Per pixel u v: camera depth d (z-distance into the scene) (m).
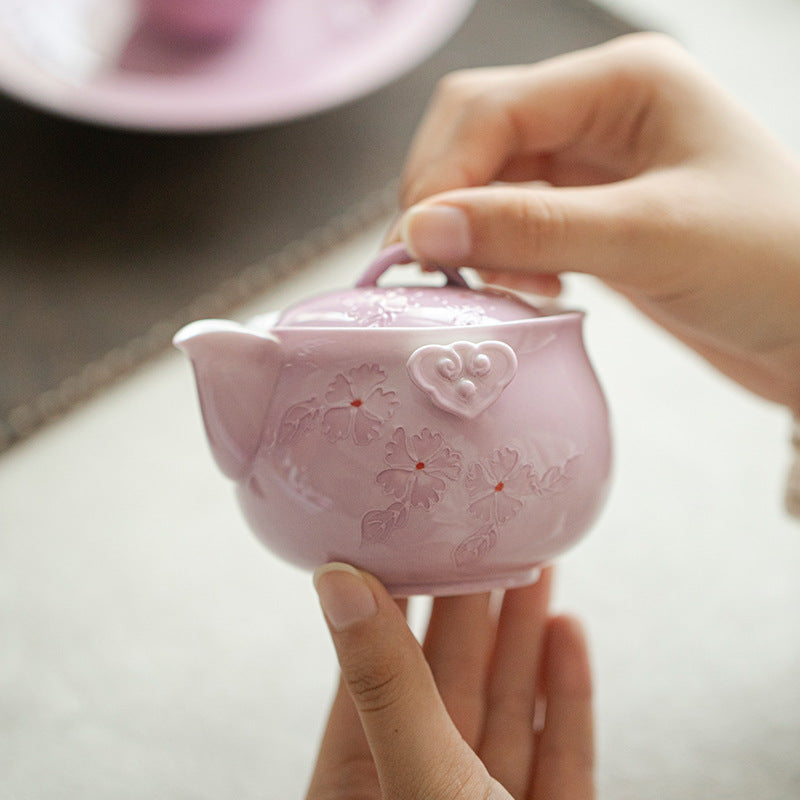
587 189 0.44
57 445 0.60
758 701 0.52
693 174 0.46
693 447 0.61
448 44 0.80
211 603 0.55
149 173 0.71
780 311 0.47
